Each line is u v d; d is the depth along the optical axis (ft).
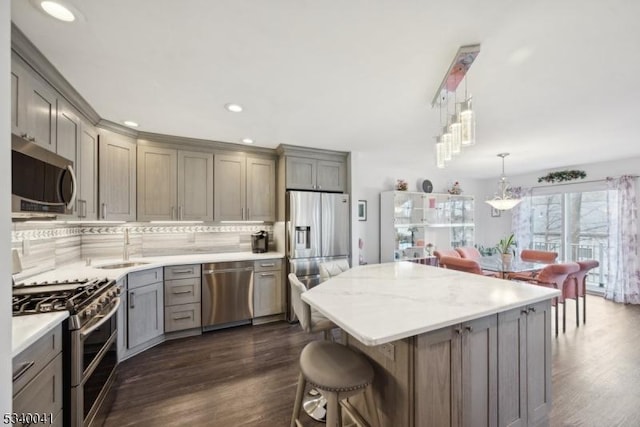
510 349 5.10
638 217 14.14
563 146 12.09
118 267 9.32
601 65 5.78
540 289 5.94
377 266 8.89
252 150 12.10
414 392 4.10
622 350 8.92
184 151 10.83
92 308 5.09
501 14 4.36
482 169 17.74
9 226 3.05
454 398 4.39
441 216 19.24
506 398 5.00
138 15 4.35
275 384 7.22
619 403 6.41
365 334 3.67
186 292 10.02
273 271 11.59
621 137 10.75
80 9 4.20
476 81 6.43
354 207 12.96
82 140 7.49
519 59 5.57
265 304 11.41
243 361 8.39
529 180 18.78
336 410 4.23
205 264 10.32
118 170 9.22
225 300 10.66
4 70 3.01
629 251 14.11
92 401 5.36
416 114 8.47
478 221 21.40
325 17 4.43
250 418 5.98
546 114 8.42
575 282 11.00
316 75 6.22
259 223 13.28
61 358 4.54
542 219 18.51
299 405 5.24
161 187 10.38
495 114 8.42
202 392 6.88
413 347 4.12
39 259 7.35
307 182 12.30
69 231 9.09
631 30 4.69
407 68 5.94
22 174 4.50
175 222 11.60
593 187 15.76
